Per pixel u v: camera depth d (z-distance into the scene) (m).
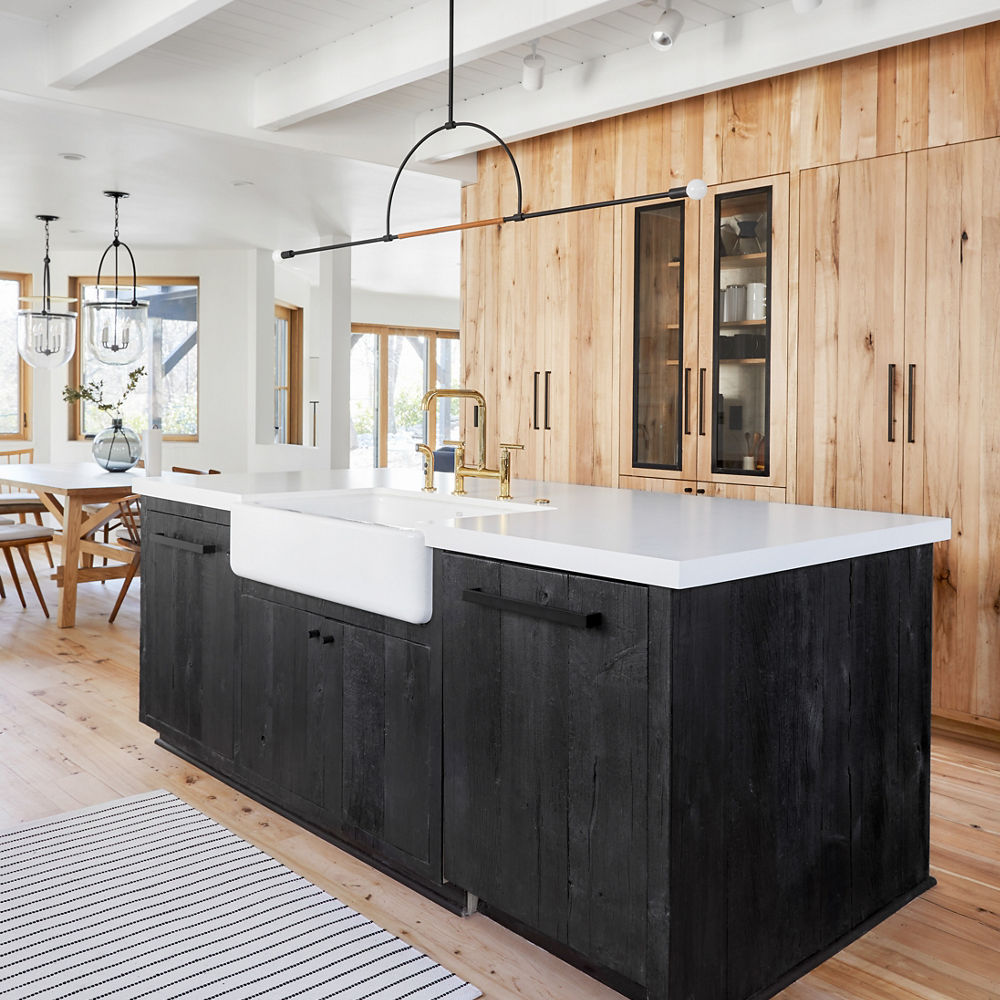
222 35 3.93
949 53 3.45
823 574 2.06
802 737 2.03
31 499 5.88
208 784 3.05
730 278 4.11
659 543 1.93
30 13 3.75
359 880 2.44
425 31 3.60
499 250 5.08
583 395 4.70
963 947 2.17
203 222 6.95
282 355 10.14
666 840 1.76
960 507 3.50
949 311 3.48
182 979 2.00
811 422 3.88
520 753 2.04
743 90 4.04
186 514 3.14
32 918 2.24
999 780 3.20
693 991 1.81
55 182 5.72
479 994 1.96
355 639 2.46
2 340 8.30
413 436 12.79
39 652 4.67
